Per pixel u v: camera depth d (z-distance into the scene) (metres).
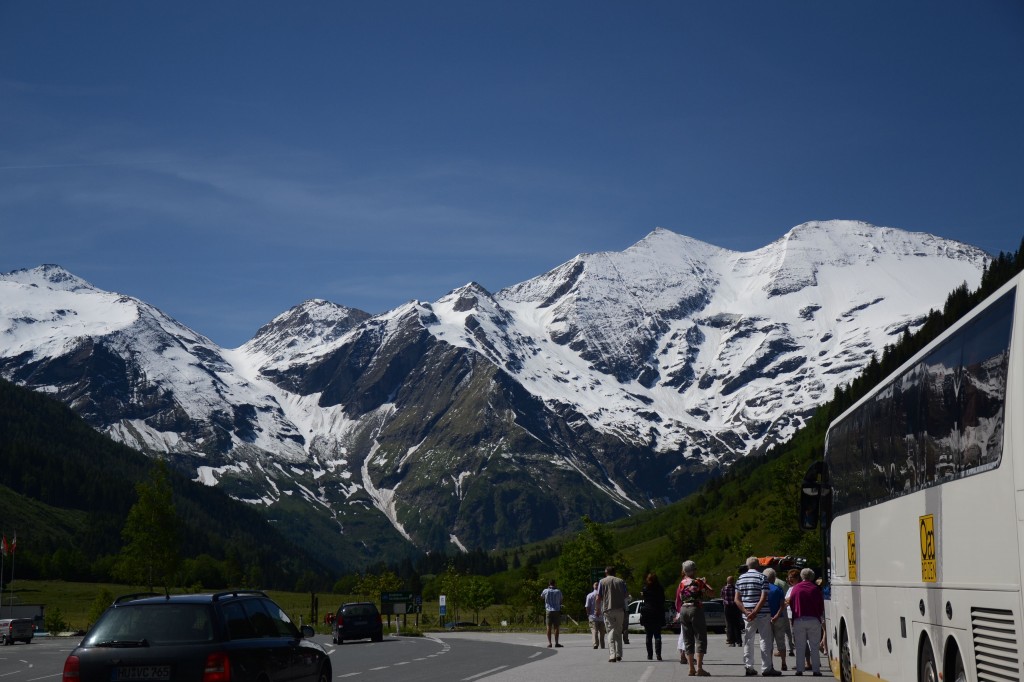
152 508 116.25
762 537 144.25
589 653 39.44
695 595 26.14
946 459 12.16
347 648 53.44
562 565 103.00
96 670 15.23
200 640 15.30
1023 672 9.42
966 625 11.27
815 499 24.88
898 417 14.91
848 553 19.91
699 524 185.00
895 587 15.17
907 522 14.34
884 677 16.08
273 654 16.38
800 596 25.61
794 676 25.56
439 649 48.25
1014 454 9.66
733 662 31.58
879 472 16.42
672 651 39.53
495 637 70.31
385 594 95.31
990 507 10.39
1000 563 10.06
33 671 39.69
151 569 116.81
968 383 11.27
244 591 17.31
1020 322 9.65
